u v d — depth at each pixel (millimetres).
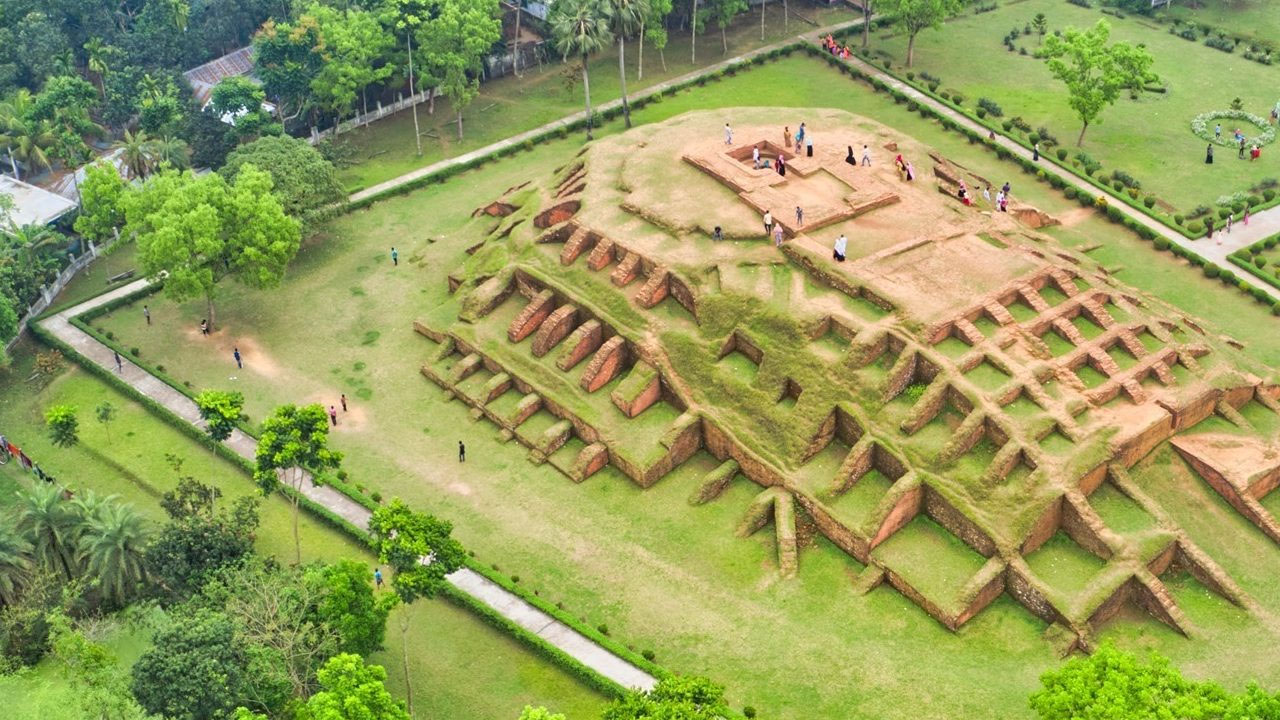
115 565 77625
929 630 74375
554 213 104812
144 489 90062
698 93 142500
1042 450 78188
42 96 128500
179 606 72125
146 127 125812
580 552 81625
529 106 141875
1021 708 68625
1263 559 76250
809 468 82938
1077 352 83875
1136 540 75375
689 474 87000
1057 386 82062
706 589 78250
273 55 131375
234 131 126875
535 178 121312
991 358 82688
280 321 106250
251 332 105188
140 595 78312
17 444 95375
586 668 72188
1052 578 75188
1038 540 76750
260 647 66438
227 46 152625
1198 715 54281
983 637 73625
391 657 74312
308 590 70188
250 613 68312
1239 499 77812
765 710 69875
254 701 66250
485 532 83562
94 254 117812
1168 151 123125
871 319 86312
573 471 87438
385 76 131750
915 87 138250
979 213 100875
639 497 85625
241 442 93188
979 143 126938
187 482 82125
